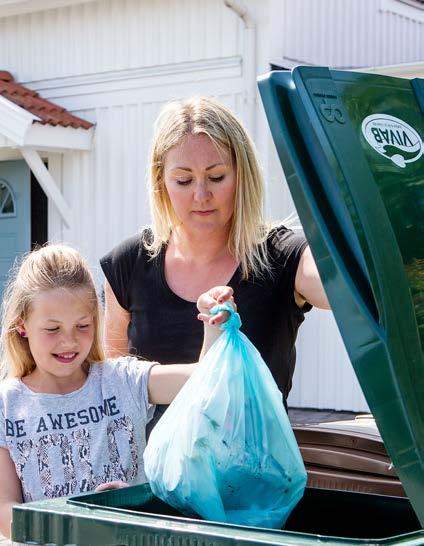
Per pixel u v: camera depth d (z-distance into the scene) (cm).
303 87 186
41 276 242
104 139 1027
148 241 289
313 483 314
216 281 273
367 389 178
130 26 1008
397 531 204
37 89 1068
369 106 196
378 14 1102
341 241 182
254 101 929
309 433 316
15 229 1080
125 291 290
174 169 264
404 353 178
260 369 202
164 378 250
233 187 267
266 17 926
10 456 244
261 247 270
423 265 190
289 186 184
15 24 1083
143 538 175
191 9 970
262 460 195
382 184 189
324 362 945
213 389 196
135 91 1007
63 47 1052
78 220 1039
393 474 299
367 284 179
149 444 204
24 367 254
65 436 244
